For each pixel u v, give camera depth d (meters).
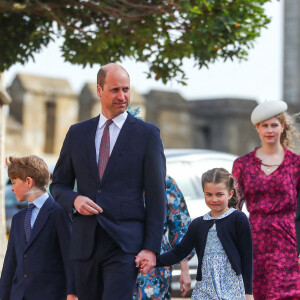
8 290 18.53
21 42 27.95
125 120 17.06
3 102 29.95
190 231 18.59
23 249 18.14
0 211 28.88
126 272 16.33
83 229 16.69
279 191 20.77
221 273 18.11
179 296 27.44
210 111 97.00
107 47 28.52
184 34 27.23
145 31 27.41
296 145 22.20
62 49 28.44
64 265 17.94
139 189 16.86
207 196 18.20
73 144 17.25
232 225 18.22
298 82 99.19
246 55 27.39
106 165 16.78
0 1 24.86
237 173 21.38
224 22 26.36
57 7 26.97
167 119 88.69
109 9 26.84
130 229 16.55
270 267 20.45
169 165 29.00
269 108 21.22
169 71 28.36
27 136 83.62
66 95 85.56
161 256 18.36
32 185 18.33
